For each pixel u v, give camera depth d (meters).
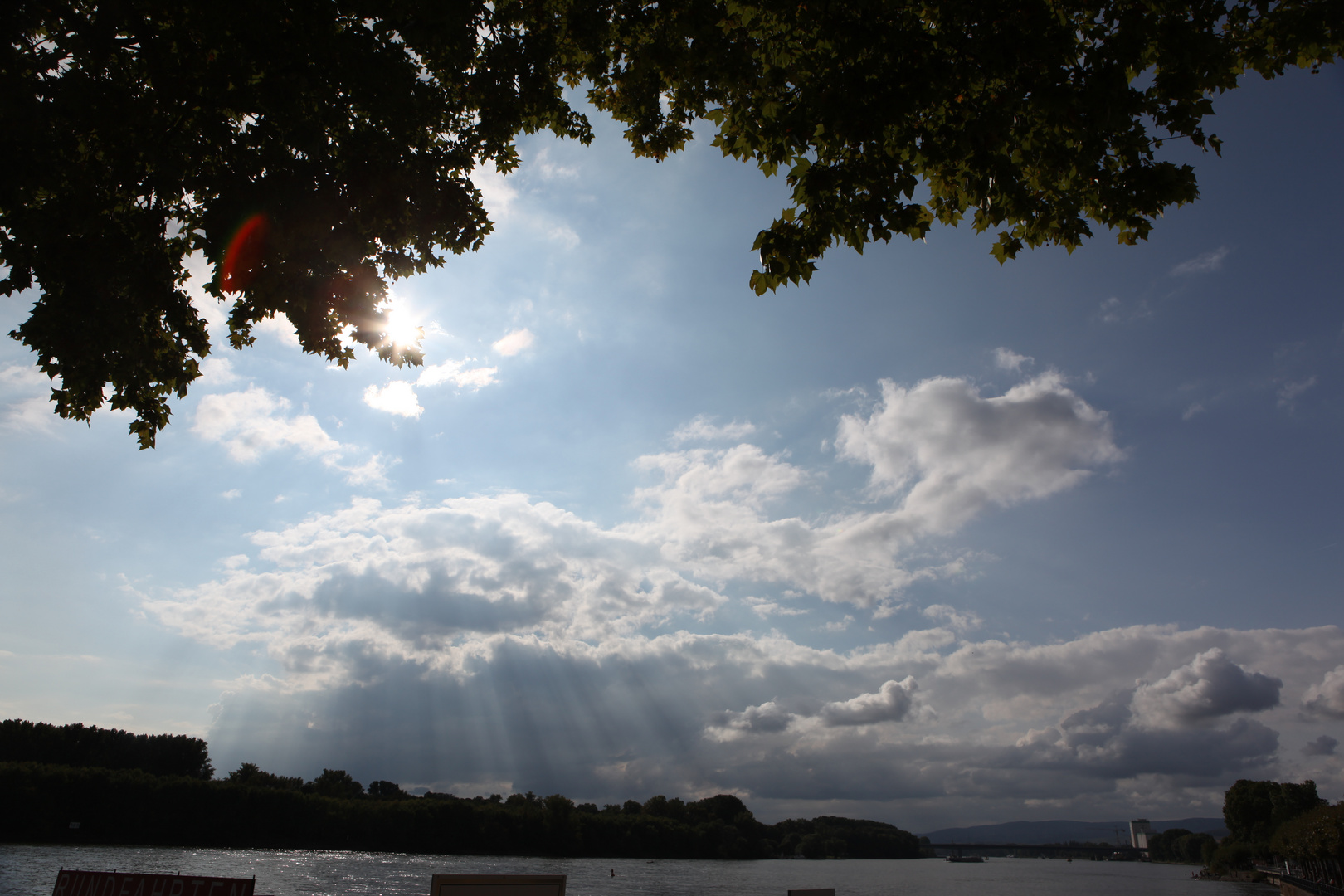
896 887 158.25
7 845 116.50
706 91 15.81
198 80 13.11
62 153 13.57
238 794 152.25
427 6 13.93
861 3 11.06
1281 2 11.47
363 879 99.81
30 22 12.77
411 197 15.08
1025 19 10.49
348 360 15.48
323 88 13.48
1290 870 126.19
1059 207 12.66
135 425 16.20
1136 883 199.62
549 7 16.59
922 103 10.88
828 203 11.79
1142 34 10.43
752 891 115.12
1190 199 11.27
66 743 161.62
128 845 134.62
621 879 141.62
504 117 16.39
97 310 13.84
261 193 13.18
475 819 188.25
